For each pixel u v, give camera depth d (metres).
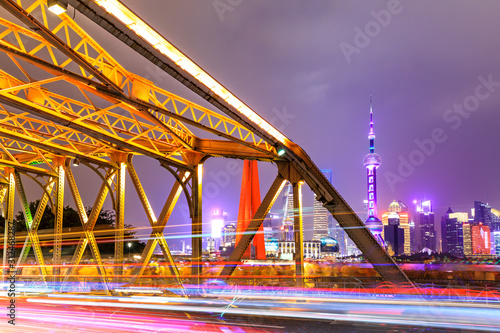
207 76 20.94
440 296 30.50
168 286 33.47
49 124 28.77
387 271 31.80
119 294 31.08
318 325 18.48
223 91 22.55
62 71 19.11
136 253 63.50
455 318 20.78
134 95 22.64
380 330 17.34
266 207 31.08
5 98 21.03
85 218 33.38
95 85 20.50
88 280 36.44
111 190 31.62
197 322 18.70
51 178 34.72
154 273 39.94
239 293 31.06
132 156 32.28
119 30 15.97
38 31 15.52
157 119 24.80
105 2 14.62
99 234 65.38
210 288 30.92
